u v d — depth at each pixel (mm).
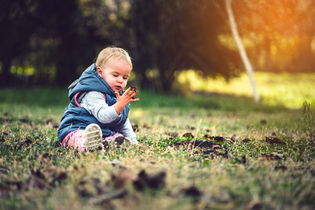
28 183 2684
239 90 18156
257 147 4156
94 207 2217
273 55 28578
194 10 11883
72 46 13109
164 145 4191
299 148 4176
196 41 12914
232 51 13398
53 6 12383
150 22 12578
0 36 12508
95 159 3311
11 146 3953
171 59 13453
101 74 4086
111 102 4039
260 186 2592
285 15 12055
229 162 3361
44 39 13516
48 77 14164
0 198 2461
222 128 5980
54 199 2336
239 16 11852
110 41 13094
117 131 4254
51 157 3469
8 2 12023
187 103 11078
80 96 4047
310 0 12211
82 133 3816
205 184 2588
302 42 26766
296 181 2730
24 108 8633
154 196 2324
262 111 9906
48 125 5773
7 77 13695
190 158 3471
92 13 12602
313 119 5520
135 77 13523
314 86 19656
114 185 2520
